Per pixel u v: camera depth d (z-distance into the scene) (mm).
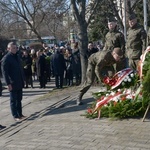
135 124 7906
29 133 8133
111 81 9227
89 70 10203
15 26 45000
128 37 10602
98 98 9312
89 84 10352
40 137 7672
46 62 19484
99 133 7504
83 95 11680
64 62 17062
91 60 10055
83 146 6805
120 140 6961
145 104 8336
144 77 8273
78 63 17469
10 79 9859
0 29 46125
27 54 18219
